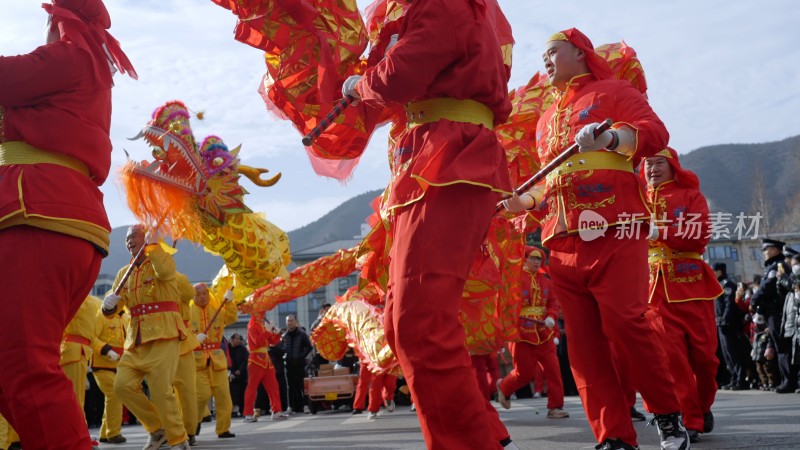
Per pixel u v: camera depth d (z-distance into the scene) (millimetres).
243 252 5219
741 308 12508
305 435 8305
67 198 3287
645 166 5777
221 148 5094
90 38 3473
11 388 3129
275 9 3875
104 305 6527
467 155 2953
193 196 5020
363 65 4004
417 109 3074
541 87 5957
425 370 2787
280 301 8383
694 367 5598
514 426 7535
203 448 7469
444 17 2926
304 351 15578
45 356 3168
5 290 3152
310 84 3990
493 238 5477
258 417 13031
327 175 4242
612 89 4293
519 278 5922
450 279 2854
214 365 8984
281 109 4098
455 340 2828
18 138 3342
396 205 2957
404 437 7129
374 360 8188
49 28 3533
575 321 4328
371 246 3699
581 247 4234
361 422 9953
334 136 4039
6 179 3266
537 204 4434
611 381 4273
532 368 8578
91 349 8023
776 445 4703
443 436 2787
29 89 3279
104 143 3453
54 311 3215
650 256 5715
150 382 6914
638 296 4145
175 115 5000
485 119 3098
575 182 4234
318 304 39188
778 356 10969
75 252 3273
